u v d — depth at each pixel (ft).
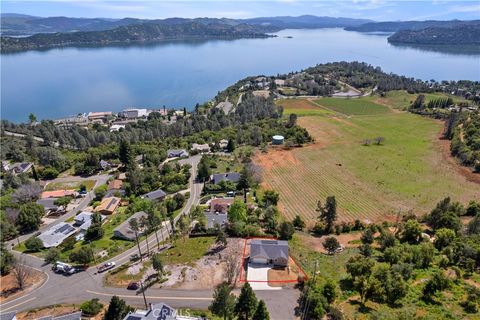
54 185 463.42
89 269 269.44
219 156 545.44
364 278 212.02
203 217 326.44
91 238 324.80
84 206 404.57
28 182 447.01
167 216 361.30
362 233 316.19
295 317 205.05
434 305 202.08
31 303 231.30
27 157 576.61
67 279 257.14
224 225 319.68
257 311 191.42
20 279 247.91
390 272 225.56
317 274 245.04
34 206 357.41
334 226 329.72
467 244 257.96
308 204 389.39
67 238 324.60
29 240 308.60
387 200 399.44
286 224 301.84
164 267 262.06
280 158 541.34
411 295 212.64
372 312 197.06
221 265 261.85
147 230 325.01
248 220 330.54
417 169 490.90
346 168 499.51
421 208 378.94
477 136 549.54
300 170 492.95
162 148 580.71
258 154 559.79
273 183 447.83
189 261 268.41
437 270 243.19
